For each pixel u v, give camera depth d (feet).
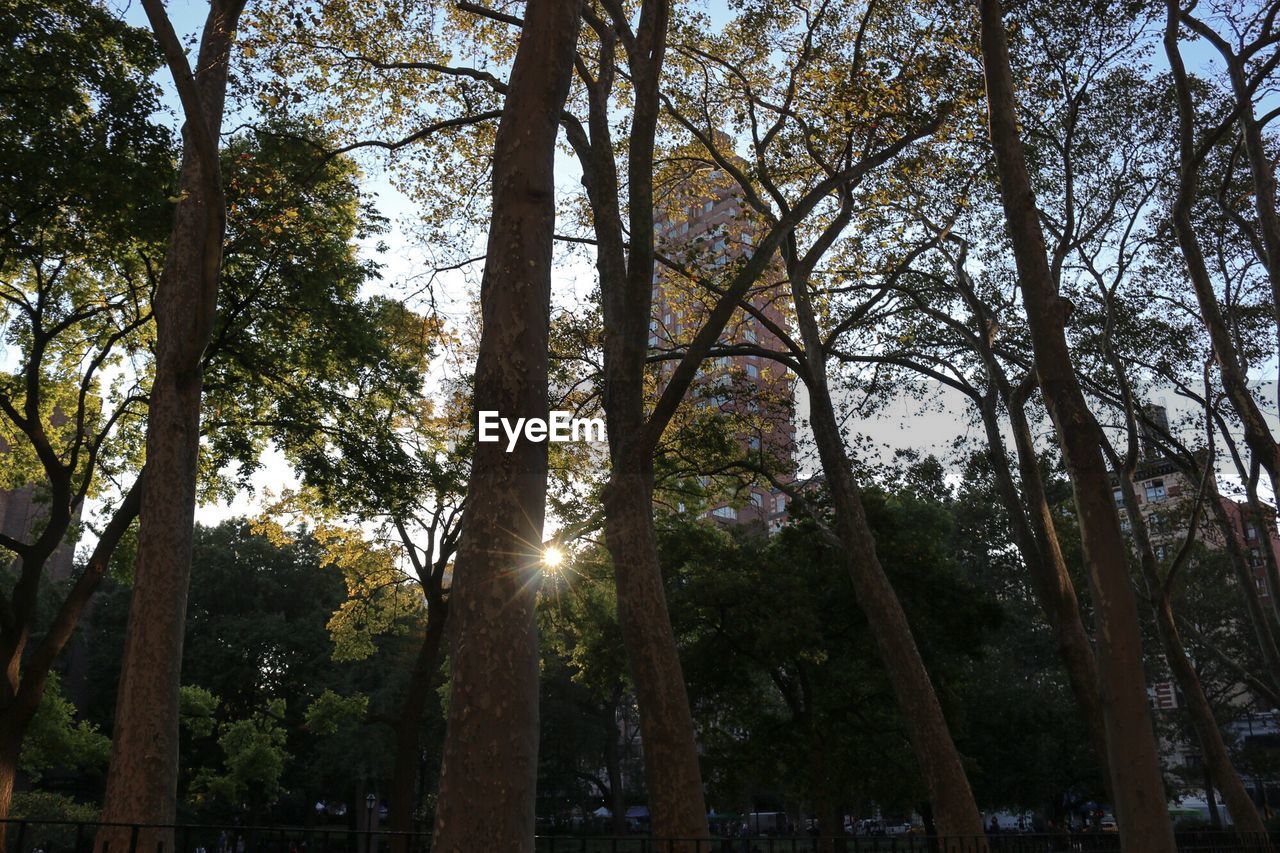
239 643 149.18
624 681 102.12
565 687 156.56
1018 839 39.22
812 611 76.89
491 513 20.02
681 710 32.19
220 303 61.41
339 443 68.69
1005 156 40.24
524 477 20.42
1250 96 55.16
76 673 170.40
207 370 65.26
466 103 59.00
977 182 60.90
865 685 82.43
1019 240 38.93
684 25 58.95
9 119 46.83
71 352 73.92
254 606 160.25
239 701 151.84
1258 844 46.91
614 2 45.16
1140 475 91.50
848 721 81.82
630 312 35.29
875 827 174.29
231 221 54.44
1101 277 67.26
